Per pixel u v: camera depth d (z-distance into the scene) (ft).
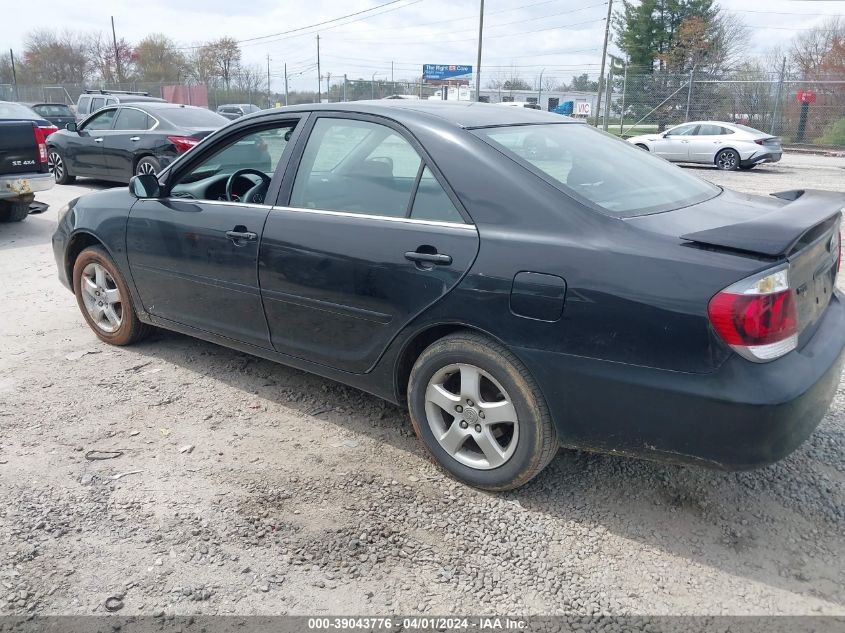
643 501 10.07
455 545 9.10
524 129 10.97
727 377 7.93
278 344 12.10
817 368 8.41
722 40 151.43
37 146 28.32
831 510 9.87
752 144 62.90
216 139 13.19
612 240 8.63
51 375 14.20
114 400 13.10
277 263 11.49
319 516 9.65
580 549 9.05
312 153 11.61
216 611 7.93
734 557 8.91
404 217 10.23
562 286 8.66
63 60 224.53
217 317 12.99
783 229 8.14
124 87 144.15
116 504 9.84
